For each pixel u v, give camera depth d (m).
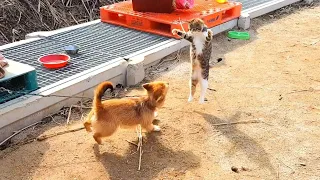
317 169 1.31
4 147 1.40
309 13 2.87
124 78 1.82
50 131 1.48
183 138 1.46
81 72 1.71
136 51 1.96
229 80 1.88
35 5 2.53
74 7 2.71
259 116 1.60
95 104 1.32
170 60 2.05
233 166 1.32
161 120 1.56
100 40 2.09
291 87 1.83
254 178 1.27
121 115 1.35
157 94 1.39
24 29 2.39
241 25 2.49
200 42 1.49
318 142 1.45
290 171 1.30
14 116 1.44
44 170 1.29
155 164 1.32
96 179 1.25
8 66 1.52
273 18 2.75
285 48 2.25
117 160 1.34
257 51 2.21
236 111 1.63
